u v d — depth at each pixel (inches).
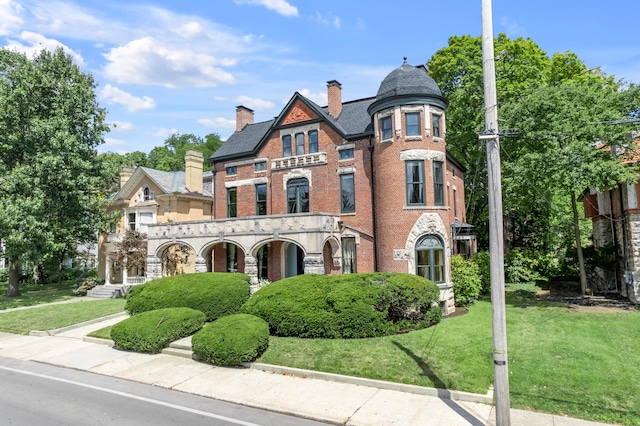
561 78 1376.7
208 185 1385.3
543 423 333.1
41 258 1026.7
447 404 378.6
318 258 845.8
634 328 605.3
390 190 825.5
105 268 1302.9
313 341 561.3
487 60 339.0
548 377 422.6
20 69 1094.4
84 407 383.2
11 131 1058.1
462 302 845.2
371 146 919.0
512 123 813.2
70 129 1141.7
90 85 1249.4
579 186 703.7
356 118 1000.2
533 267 1163.9
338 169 963.3
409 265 796.6
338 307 578.2
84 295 1192.2
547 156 737.0
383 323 586.6
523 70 1213.7
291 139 1042.7
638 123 721.6
